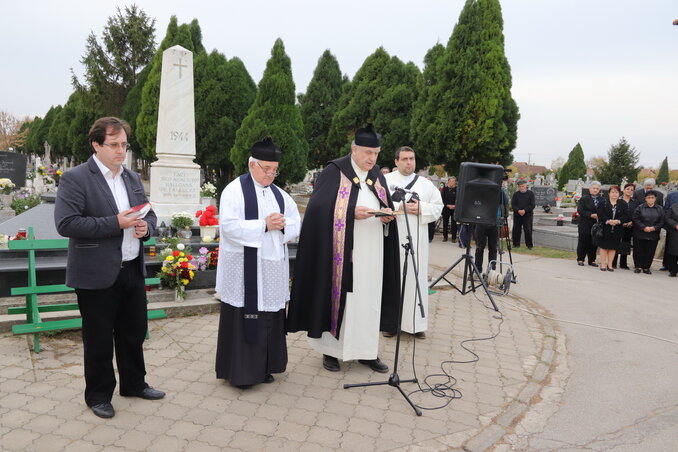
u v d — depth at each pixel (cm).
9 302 524
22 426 317
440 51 1878
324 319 419
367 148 412
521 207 1316
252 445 309
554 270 1021
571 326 620
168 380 397
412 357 477
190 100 1011
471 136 1485
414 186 539
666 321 652
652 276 988
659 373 469
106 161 320
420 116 1633
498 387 420
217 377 391
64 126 3766
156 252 654
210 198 1339
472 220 595
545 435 344
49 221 681
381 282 434
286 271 397
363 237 422
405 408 372
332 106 2589
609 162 3588
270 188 400
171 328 516
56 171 1770
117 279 328
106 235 308
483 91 1462
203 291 612
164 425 327
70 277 314
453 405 382
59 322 436
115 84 3222
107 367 334
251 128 1742
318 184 430
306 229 419
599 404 397
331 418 350
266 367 386
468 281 841
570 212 1839
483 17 1476
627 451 324
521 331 583
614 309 709
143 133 2208
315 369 441
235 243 370
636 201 1039
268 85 1736
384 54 2072
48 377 389
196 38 2580
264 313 381
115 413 339
